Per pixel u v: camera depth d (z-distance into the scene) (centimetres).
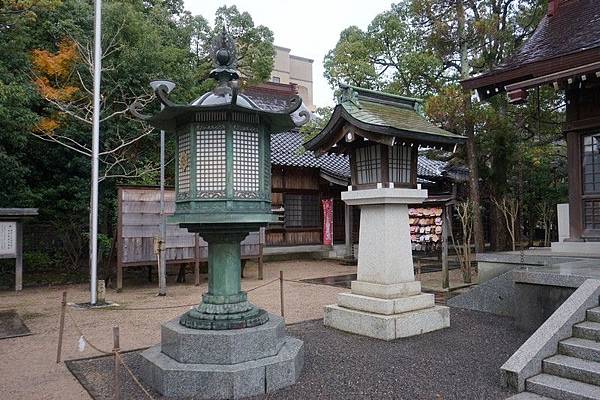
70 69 1406
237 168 519
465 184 2236
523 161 1891
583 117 979
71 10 1473
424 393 483
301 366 560
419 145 789
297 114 570
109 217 1608
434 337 714
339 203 2220
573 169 995
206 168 517
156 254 1252
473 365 575
